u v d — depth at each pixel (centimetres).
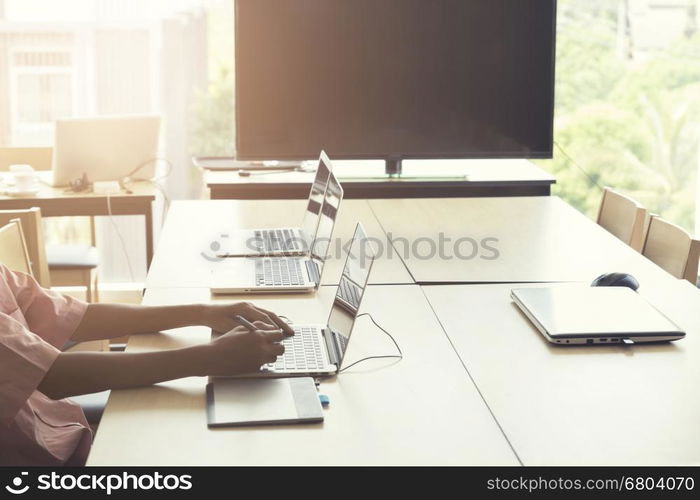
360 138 414
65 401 210
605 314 215
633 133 600
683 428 163
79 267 401
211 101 521
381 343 205
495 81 414
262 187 388
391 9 405
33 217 304
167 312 209
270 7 403
